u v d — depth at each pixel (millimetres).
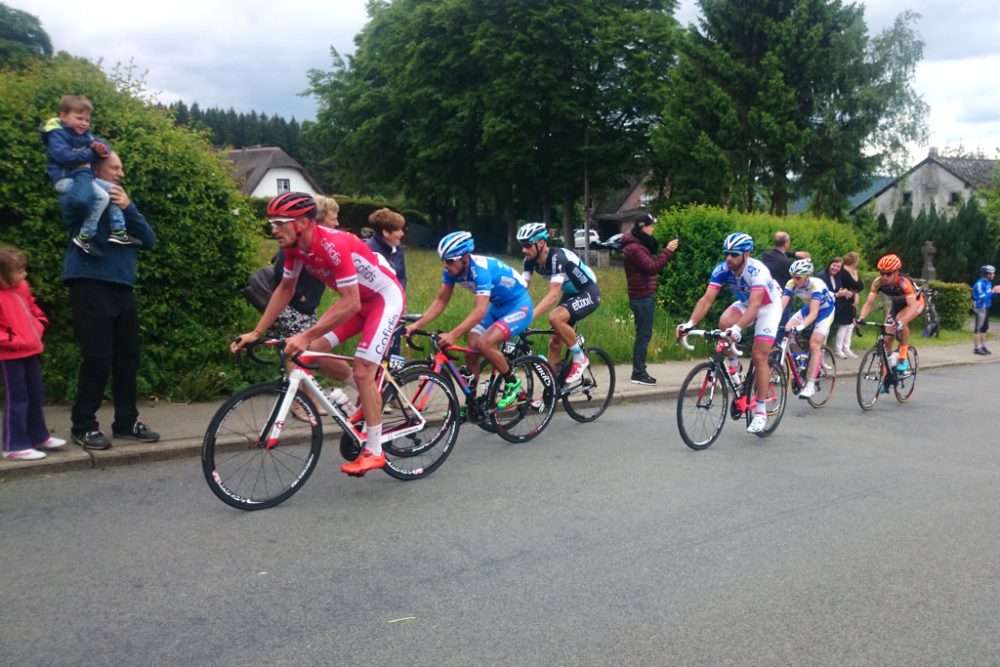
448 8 30547
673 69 30281
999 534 4359
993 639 3115
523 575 3562
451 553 3793
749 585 3543
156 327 6566
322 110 39688
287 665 2748
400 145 37219
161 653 2801
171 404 6434
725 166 28453
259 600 3234
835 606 3361
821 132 28953
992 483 5422
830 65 28516
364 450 4645
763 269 6094
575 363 6590
